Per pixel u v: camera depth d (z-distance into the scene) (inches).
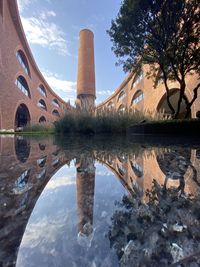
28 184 37.5
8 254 15.1
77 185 37.3
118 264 13.9
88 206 25.9
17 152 97.2
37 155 84.8
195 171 47.8
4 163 63.1
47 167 56.5
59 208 24.9
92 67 1143.6
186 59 252.8
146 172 48.2
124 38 258.8
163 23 235.6
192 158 68.8
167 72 289.6
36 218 22.0
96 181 40.6
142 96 887.1
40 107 1179.3
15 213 23.5
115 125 273.7
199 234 17.9
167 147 109.8
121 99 1273.4
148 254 14.8
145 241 16.6
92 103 305.1
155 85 341.1
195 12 233.3
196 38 235.0
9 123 652.1
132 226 19.4
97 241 16.7
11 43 678.5
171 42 240.7
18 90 759.7
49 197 29.8
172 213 23.0
